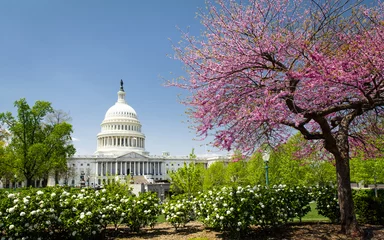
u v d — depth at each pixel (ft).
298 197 51.01
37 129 195.72
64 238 40.22
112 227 54.29
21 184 315.37
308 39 33.35
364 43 29.19
